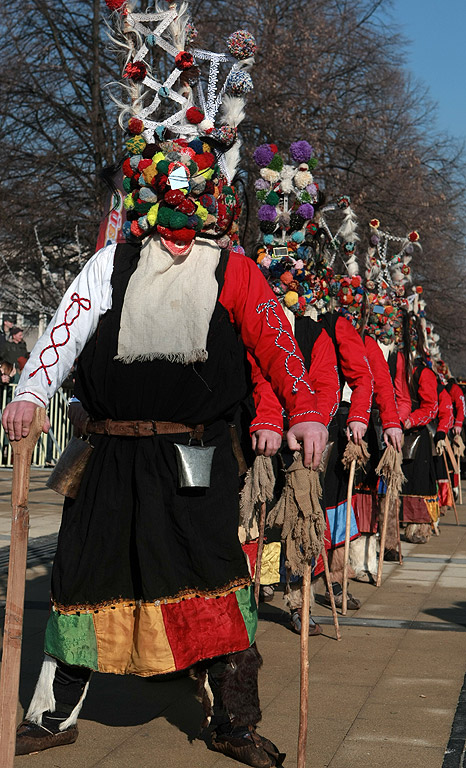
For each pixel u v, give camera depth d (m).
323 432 3.16
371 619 5.51
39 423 2.98
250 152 16.97
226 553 3.23
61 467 3.30
